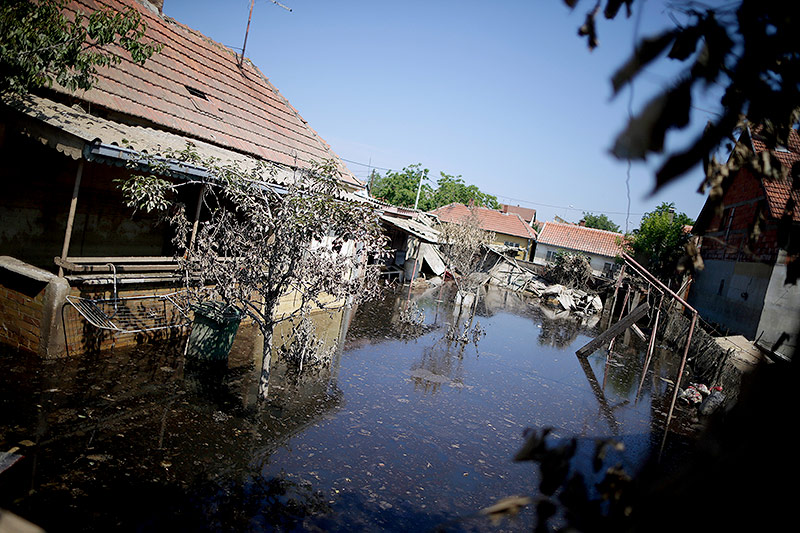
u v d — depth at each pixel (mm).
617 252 42656
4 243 8711
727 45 871
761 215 1215
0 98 7113
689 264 1106
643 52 872
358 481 6152
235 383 8406
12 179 8602
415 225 27438
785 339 991
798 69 865
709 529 794
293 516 5184
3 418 5801
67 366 7484
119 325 8508
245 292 7887
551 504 1005
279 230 7406
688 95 858
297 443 6793
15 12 6527
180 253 11305
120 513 4680
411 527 5402
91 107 9242
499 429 8812
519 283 35469
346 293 7758
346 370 10445
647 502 878
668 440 9648
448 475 6777
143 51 7875
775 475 768
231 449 6266
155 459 5699
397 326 16031
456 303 23469
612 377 14383
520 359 14633
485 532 5531
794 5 837
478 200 63781
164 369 8289
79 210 9805
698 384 13781
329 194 7832
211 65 14289
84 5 10516
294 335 10609
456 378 11453
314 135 16656
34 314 7574
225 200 12195
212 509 5027
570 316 26953
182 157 8141
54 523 4359
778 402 811
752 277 16359
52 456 5332
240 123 13297
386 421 8188
